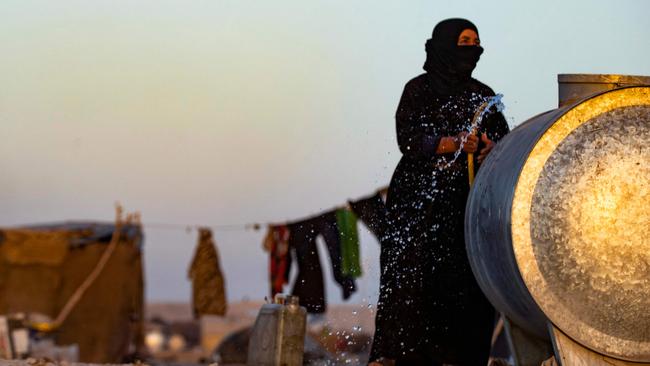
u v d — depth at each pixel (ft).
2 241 90.68
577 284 26.94
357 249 64.03
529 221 26.94
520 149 27.73
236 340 79.71
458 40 33.81
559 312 26.94
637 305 27.09
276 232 65.92
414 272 32.83
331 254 64.03
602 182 26.99
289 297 31.99
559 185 26.96
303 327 31.78
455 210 32.89
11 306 89.71
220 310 81.20
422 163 33.35
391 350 32.65
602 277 26.94
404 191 33.58
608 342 27.20
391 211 33.81
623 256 26.94
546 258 26.89
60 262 91.40
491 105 33.78
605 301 27.02
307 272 65.57
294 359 31.50
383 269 33.50
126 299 93.56
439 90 33.91
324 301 65.77
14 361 35.47
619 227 26.94
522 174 26.96
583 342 27.02
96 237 93.15
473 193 29.89
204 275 81.46
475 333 32.76
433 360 32.55
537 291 26.86
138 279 94.63
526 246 26.89
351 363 55.67
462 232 32.81
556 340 26.96
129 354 93.71
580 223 26.91
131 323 94.07
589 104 27.25
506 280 27.89
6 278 90.17
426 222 33.01
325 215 64.80
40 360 36.24
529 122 29.66
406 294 32.78
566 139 27.14
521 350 29.66
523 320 28.68
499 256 27.71
